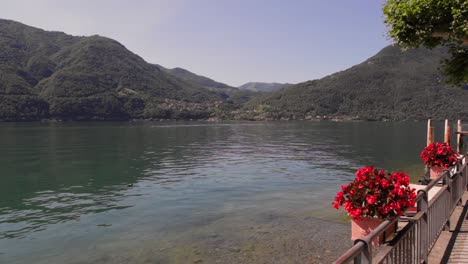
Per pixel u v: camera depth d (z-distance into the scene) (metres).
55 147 47.19
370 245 3.36
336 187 19.23
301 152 39.94
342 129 102.69
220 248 10.30
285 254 9.75
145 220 13.21
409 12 6.84
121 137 67.50
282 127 119.44
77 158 34.75
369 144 51.22
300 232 11.53
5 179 23.12
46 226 12.64
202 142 56.09
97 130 93.62
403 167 27.34
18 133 78.06
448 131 20.28
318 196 16.94
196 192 18.17
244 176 23.19
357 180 6.26
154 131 90.94
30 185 20.98
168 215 13.84
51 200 16.88
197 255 9.83
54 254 10.08
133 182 21.53
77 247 10.56
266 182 20.89
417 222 5.20
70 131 87.56
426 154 12.88
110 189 19.42
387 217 5.91
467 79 7.75
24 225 12.78
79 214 14.20
